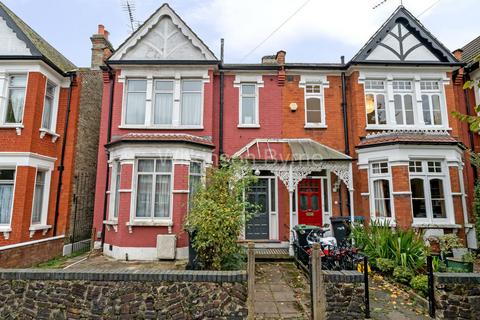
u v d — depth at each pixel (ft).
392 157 33.86
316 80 41.04
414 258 23.82
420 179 34.60
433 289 17.62
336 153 36.06
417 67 38.96
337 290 16.51
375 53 39.73
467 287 16.66
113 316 16.25
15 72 34.88
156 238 31.48
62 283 16.72
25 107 34.24
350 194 34.01
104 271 16.90
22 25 38.91
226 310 16.40
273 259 31.27
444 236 30.71
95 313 16.29
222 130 39.27
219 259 23.24
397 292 21.43
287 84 40.78
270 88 40.65
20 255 27.50
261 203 38.45
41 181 36.52
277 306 19.54
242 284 16.76
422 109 38.96
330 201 38.34
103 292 16.51
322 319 16.16
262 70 40.50
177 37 39.42
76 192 39.27
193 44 38.96
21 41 35.45
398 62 38.47
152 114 37.88
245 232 37.45
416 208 34.04
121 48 38.63
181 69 38.63
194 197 27.55
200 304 16.48
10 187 33.91
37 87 34.78
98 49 45.91
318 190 38.93
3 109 34.32
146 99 37.91
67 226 37.11
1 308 16.55
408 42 40.32
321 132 39.81
